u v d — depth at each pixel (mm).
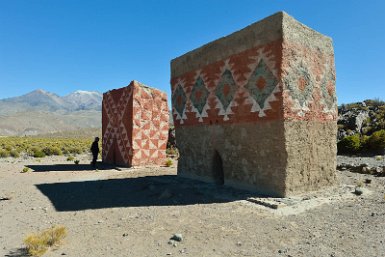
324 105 11219
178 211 8625
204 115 13055
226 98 11844
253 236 6637
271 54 10000
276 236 6629
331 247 6043
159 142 20766
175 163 22422
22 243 6328
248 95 10852
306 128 10383
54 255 5699
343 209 8656
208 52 12812
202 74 13180
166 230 7055
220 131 12164
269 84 10070
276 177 9852
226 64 11859
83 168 19562
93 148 20281
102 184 13258
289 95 9852
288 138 9727
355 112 35500
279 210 8516
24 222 7844
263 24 10305
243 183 11078
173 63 15219
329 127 11406
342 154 24266
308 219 7770
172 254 5754
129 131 19656
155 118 20562
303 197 9680
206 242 6324
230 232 6875
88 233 6914
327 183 11195
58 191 11812
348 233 6797
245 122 10992
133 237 6633
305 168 10312
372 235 6652
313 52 10914
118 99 21312
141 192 11430
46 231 6512
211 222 7578
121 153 20656
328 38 11664
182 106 14562
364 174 15023
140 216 8203
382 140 22844
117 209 9031
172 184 12734
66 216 8391
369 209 8633
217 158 12766
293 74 10031
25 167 19000
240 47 11203
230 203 9359
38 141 53344
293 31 10109
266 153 10203
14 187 12633
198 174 13508
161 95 21000
